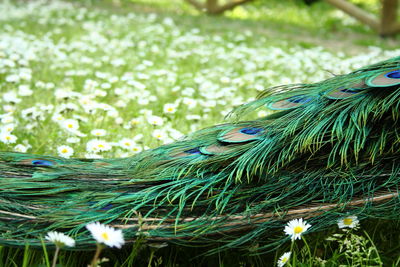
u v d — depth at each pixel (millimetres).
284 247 3100
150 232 2555
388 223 3344
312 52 7965
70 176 2809
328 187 2750
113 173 2879
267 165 2795
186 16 12414
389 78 2932
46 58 7051
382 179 2807
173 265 2918
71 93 4957
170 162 2842
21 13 10375
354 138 2822
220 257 3051
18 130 4582
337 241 3168
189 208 2664
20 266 2820
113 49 7852
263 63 7285
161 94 5816
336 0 12070
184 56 7391
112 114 4781
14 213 2553
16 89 5727
